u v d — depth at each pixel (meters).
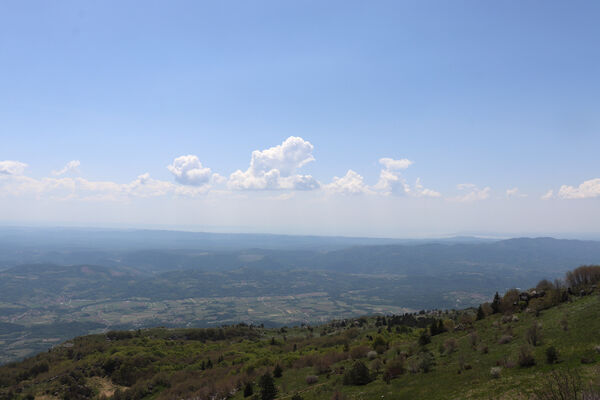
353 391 43.19
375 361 53.06
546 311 57.31
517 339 45.56
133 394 68.81
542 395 24.81
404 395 36.97
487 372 36.38
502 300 72.94
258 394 52.56
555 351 34.31
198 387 66.38
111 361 84.56
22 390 73.69
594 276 69.12
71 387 72.44
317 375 57.22
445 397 32.72
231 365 81.19
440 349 52.56
